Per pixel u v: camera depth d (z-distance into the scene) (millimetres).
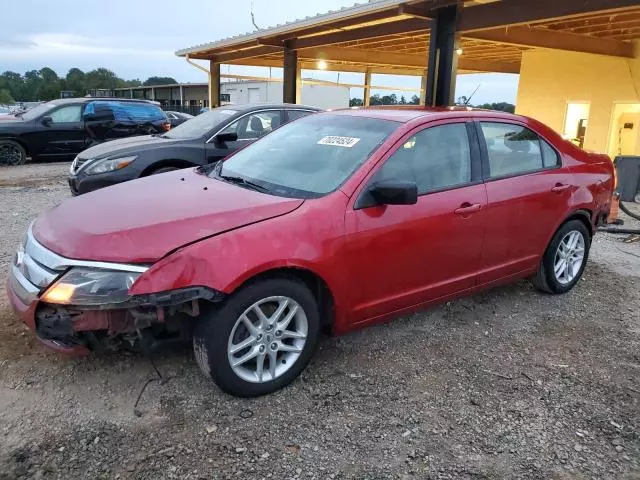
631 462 2777
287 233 3115
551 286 4914
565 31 11422
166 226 2971
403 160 3695
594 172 5070
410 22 10586
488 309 4672
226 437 2846
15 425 2861
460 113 4168
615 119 13984
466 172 4031
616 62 13641
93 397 3131
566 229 4848
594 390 3438
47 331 2855
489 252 4203
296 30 12242
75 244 2910
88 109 13617
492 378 3537
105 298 2744
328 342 3951
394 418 3068
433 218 3727
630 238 7203
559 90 15125
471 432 2975
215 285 2848
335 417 3059
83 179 6941
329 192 3416
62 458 2639
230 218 3088
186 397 3174
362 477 2607
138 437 2814
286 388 3322
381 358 3744
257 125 7918
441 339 4070
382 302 3633
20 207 8156
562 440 2934
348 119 4215
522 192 4324
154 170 7125
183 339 3109
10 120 13094
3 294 4500
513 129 4484
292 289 3178
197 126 7891
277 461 2688
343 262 3334
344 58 16031
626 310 4750
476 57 17516
